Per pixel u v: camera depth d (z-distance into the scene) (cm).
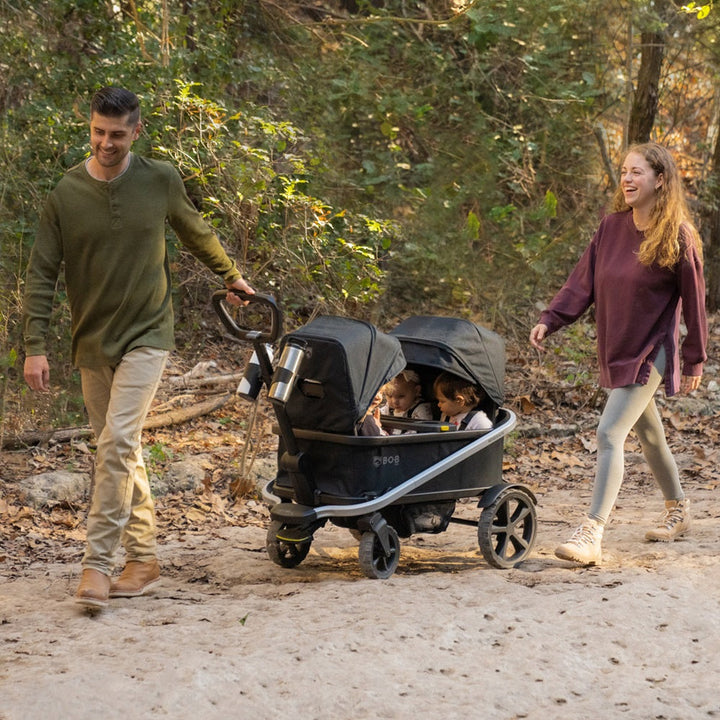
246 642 616
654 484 1218
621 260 807
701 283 794
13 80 1374
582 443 1416
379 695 543
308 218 1332
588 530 792
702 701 542
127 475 695
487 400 866
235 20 1606
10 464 1143
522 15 1673
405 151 1767
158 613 689
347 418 740
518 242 1742
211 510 1069
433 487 792
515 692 552
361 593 715
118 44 1442
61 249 707
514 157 1695
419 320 870
